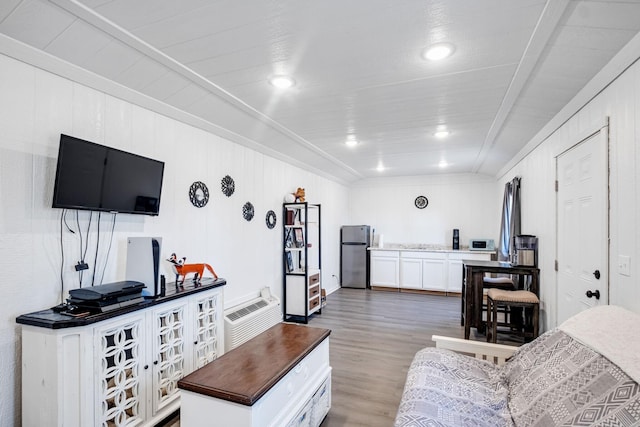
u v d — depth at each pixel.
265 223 4.14
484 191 6.56
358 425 2.22
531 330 3.47
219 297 2.66
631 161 1.74
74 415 1.60
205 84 2.37
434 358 2.01
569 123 2.64
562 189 2.80
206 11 1.56
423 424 1.36
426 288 6.44
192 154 2.94
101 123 2.15
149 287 2.09
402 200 7.16
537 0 1.46
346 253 6.98
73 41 1.74
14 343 1.70
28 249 1.76
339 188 7.00
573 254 2.56
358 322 4.50
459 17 1.60
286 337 2.29
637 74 1.68
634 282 1.70
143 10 1.54
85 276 2.04
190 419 1.64
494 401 1.61
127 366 1.87
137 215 2.39
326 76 2.26
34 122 1.79
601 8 1.46
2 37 1.60
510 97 2.57
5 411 1.66
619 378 1.19
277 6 1.52
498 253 5.88
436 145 4.24
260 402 1.59
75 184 1.86
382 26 1.69
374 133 3.68
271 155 4.26
